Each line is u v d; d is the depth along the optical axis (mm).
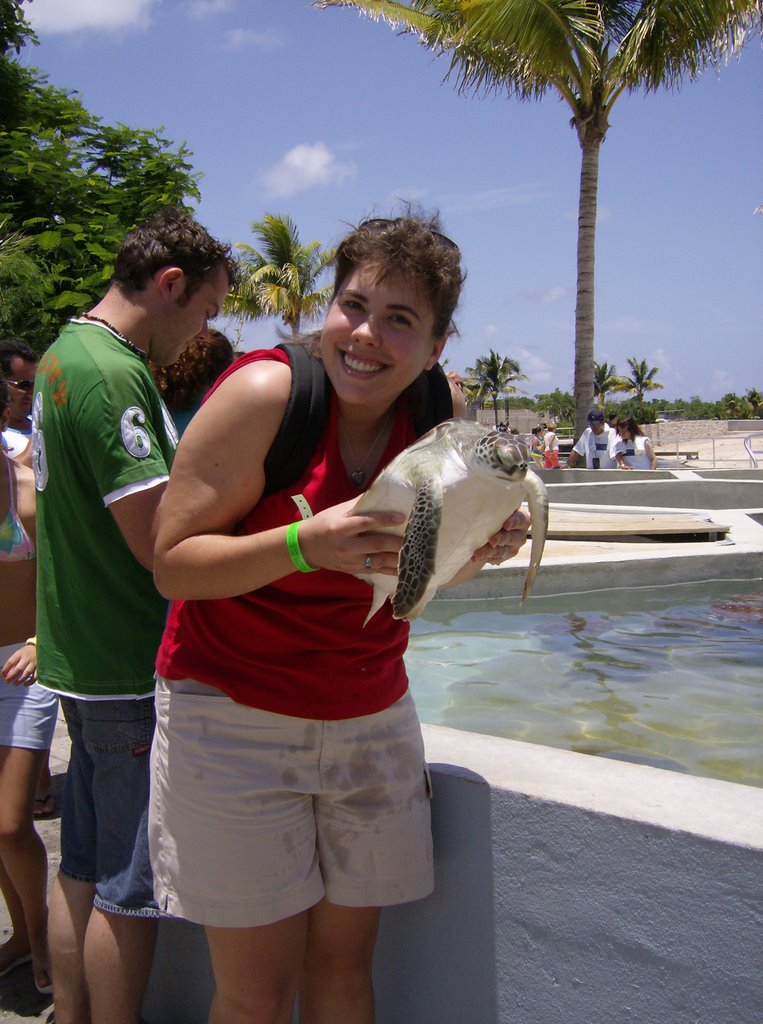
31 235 13070
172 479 1572
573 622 5391
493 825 1746
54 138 14109
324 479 1610
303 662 1619
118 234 13164
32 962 2525
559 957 1675
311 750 1630
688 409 86500
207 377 2631
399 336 1536
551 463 19125
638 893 1569
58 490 1973
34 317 12266
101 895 1970
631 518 7988
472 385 67250
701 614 5531
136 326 2031
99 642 1971
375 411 1653
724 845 1473
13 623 2557
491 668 4527
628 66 14094
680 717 3775
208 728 1612
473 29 13906
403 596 1435
